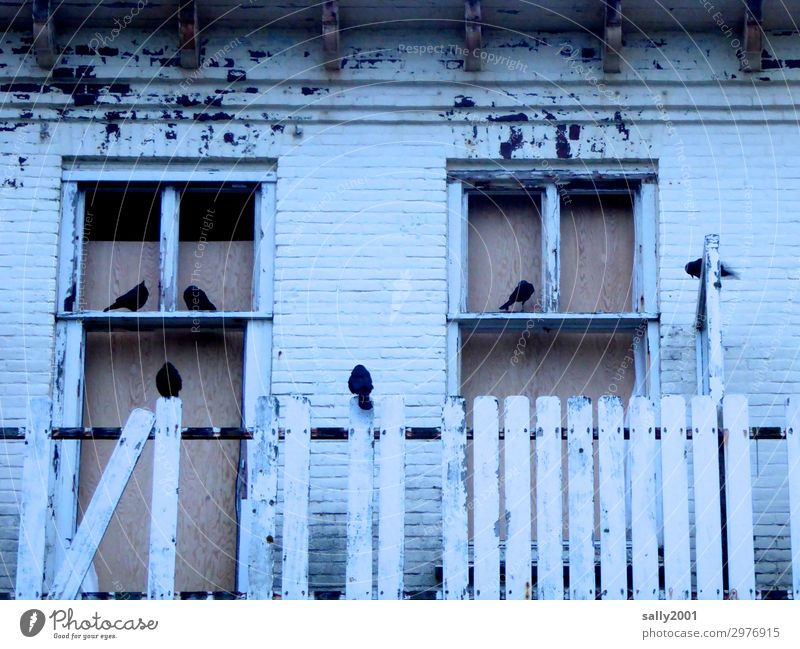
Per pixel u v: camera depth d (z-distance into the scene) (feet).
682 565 24.73
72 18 31.99
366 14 31.99
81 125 31.91
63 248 31.42
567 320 30.94
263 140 31.91
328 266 31.22
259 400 24.86
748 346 30.66
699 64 32.14
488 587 24.53
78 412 30.58
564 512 30.09
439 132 32.01
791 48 32.09
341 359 30.71
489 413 25.05
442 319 30.96
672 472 25.02
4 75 31.94
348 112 32.09
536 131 31.99
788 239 31.27
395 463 24.73
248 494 27.55
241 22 32.19
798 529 24.72
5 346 30.58
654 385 30.63
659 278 31.19
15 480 29.73
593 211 32.12
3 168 31.60
